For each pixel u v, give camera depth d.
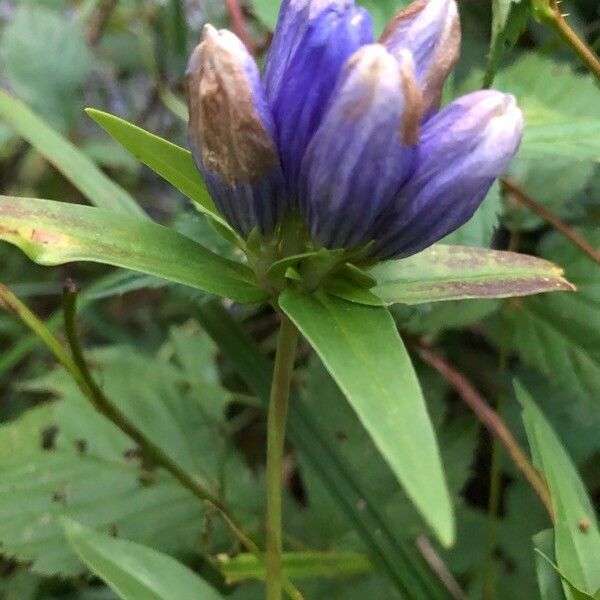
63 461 0.25
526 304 0.25
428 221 0.14
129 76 0.37
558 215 0.25
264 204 0.14
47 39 0.33
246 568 0.21
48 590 0.25
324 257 0.14
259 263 0.15
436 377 0.25
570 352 0.24
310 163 0.13
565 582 0.16
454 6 0.14
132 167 0.33
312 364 0.26
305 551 0.24
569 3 0.29
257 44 0.30
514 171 0.26
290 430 0.22
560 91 0.25
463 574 0.24
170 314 0.33
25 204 0.15
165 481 0.25
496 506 0.23
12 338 0.33
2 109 0.23
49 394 0.31
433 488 0.11
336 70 0.13
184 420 0.26
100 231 0.15
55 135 0.24
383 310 0.14
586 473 0.25
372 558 0.21
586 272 0.25
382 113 0.12
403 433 0.12
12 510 0.24
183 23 0.31
